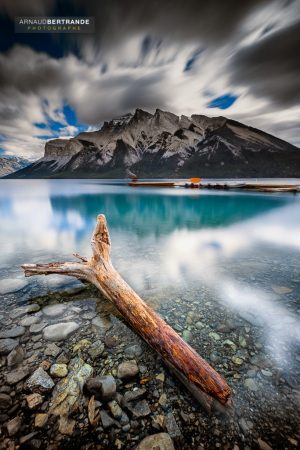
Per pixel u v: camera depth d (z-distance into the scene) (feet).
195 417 6.66
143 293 13.92
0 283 14.80
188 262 19.33
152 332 9.03
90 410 6.72
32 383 7.48
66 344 9.44
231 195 88.12
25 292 13.75
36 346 9.28
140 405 6.95
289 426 6.44
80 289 14.12
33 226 35.99
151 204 68.49
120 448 5.89
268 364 8.51
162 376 8.02
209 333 10.29
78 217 45.85
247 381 7.83
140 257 20.58
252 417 6.67
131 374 8.00
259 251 22.49
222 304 12.65
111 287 12.00
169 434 6.21
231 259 20.08
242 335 10.11
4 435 6.06
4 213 51.37
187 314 11.73
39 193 116.06
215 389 6.79
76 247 23.75
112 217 46.34
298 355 8.92
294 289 14.29
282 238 27.89
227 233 30.96
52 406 6.79
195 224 38.01
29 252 22.00
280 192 98.02
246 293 13.84
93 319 11.16
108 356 8.84
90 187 172.35
